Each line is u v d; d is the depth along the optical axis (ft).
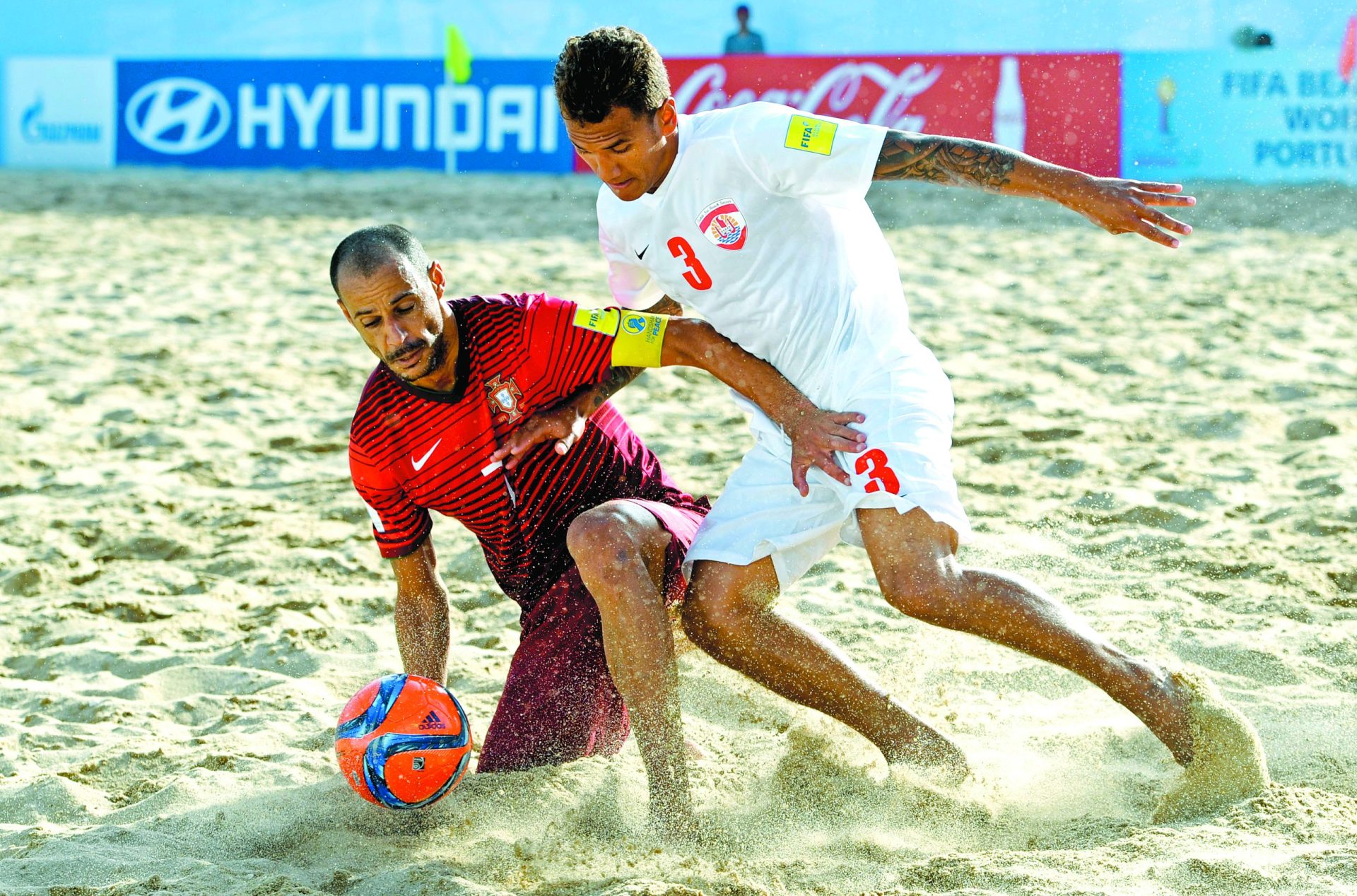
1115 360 81.56
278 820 31.96
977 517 55.16
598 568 30.63
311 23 209.56
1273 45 179.93
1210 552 50.31
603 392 33.32
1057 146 174.19
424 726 30.71
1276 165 170.81
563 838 30.89
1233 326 89.35
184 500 61.62
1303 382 74.28
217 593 51.08
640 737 30.58
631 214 33.45
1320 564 48.78
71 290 109.81
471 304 32.68
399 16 206.59
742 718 38.50
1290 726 34.71
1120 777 32.22
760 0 196.85
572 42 30.78
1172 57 170.91
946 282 108.88
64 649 45.93
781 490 32.96
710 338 33.32
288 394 79.51
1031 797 31.99
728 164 31.78
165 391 79.92
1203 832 28.48
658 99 31.07
